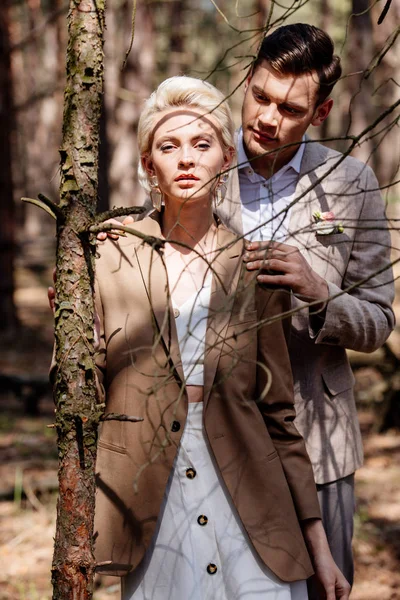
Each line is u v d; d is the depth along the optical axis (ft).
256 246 6.97
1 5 34.37
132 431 6.79
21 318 41.42
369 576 13.32
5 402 25.52
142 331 6.81
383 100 44.39
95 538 6.79
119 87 42.75
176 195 6.77
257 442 6.77
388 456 19.21
